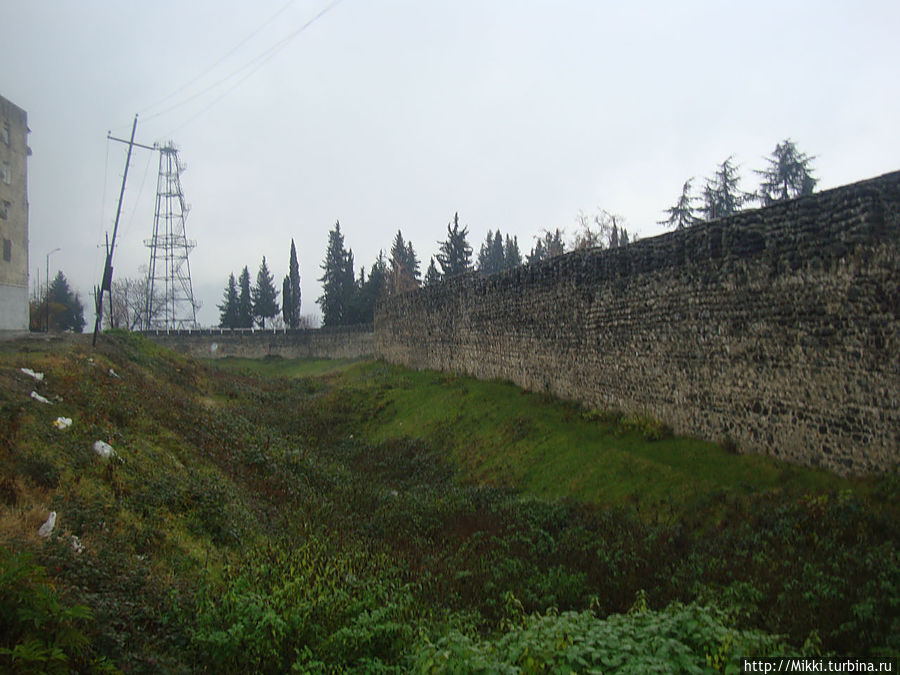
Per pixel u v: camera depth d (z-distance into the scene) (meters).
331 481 15.18
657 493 11.05
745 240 11.47
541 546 10.05
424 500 13.77
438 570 9.59
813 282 9.97
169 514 9.30
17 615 4.78
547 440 15.45
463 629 7.11
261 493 12.86
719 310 12.16
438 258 62.50
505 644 5.86
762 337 11.09
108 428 11.55
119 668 5.24
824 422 9.77
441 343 29.03
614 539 9.81
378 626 6.35
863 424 9.08
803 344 10.20
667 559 8.68
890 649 5.45
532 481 13.80
